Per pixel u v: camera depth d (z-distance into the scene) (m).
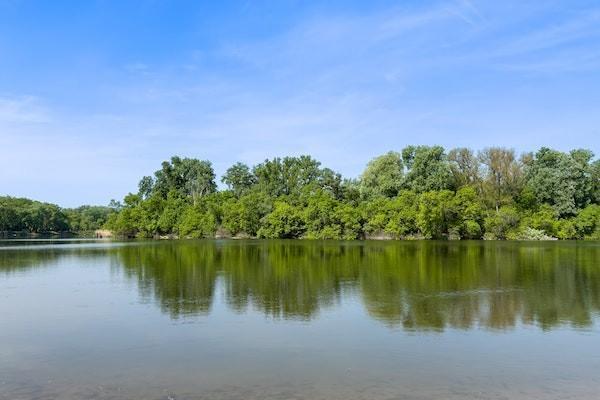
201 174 165.62
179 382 14.84
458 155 115.12
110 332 20.97
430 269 43.50
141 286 33.94
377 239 109.75
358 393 13.83
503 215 102.69
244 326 21.89
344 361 16.77
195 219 134.12
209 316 23.98
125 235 147.38
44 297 29.66
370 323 22.36
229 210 130.12
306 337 19.97
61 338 20.03
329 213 114.38
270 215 122.56
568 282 35.00
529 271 41.75
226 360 16.97
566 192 107.69
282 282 35.50
